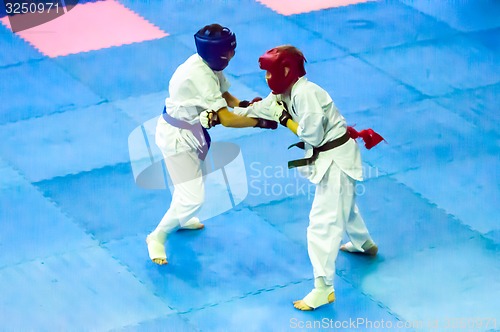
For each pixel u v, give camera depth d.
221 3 31.27
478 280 18.75
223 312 17.83
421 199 21.33
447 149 23.39
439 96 25.94
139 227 20.31
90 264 19.14
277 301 18.14
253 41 28.75
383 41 28.98
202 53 17.17
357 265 19.20
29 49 28.16
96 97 25.69
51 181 21.84
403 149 23.34
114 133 23.95
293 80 16.55
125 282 18.66
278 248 19.67
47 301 18.06
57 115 24.72
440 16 30.69
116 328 17.39
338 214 17.39
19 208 20.81
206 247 19.69
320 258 17.47
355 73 27.05
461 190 21.69
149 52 28.16
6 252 19.41
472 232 20.22
